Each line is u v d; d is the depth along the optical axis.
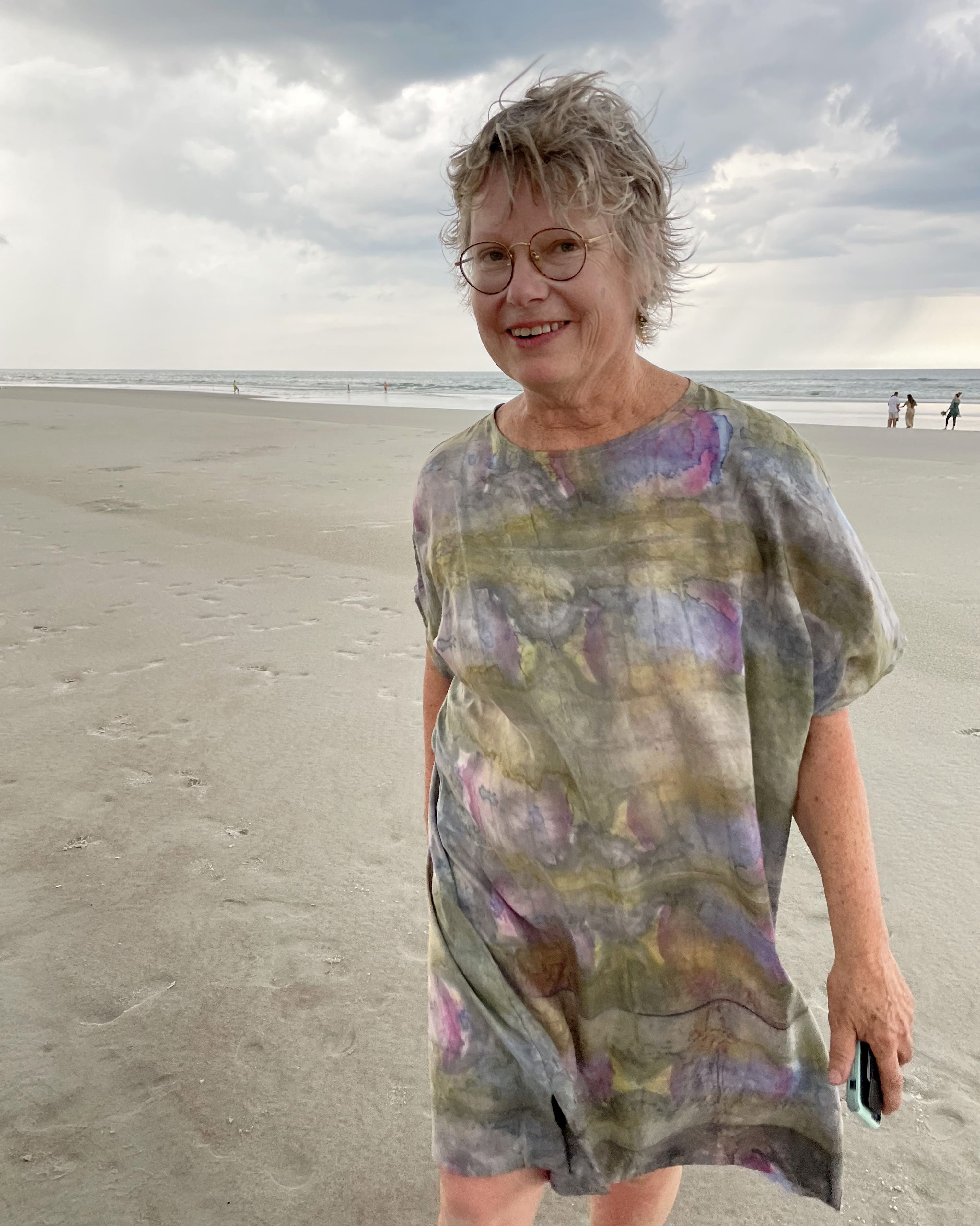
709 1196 2.00
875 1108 1.33
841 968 1.34
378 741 4.07
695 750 1.29
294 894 3.02
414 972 2.66
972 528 8.12
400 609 5.93
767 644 1.28
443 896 1.49
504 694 1.36
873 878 1.34
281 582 6.61
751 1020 1.40
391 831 3.37
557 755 1.35
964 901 2.87
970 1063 2.27
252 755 3.95
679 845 1.33
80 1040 2.43
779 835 1.35
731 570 1.26
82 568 7.01
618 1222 1.64
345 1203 1.99
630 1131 1.44
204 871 3.14
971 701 4.32
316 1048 2.40
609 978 1.40
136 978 2.65
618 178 1.22
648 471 1.28
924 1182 1.99
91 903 2.98
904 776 3.64
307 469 12.61
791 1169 1.47
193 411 25.28
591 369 1.26
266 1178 2.05
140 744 4.07
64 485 11.04
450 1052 1.43
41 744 4.07
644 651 1.28
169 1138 2.14
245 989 2.60
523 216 1.23
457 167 1.28
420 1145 2.12
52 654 5.16
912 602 5.83
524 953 1.43
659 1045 1.41
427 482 1.45
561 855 1.37
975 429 26.77
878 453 15.27
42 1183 2.04
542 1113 1.42
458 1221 1.45
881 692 4.46
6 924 2.88
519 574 1.34
